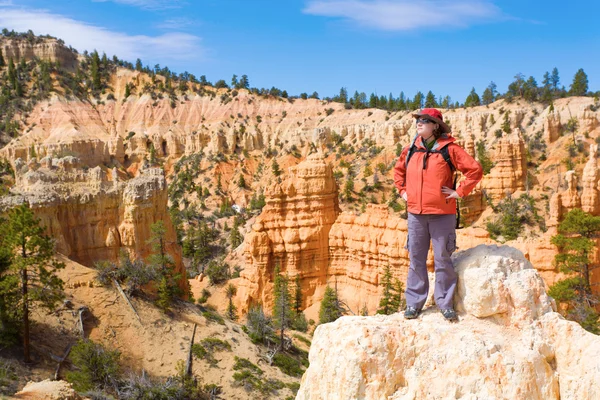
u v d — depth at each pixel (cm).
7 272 4175
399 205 12456
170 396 3812
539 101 17212
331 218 7238
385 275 6041
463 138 13138
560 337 985
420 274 1079
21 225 3800
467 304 1027
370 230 6756
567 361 966
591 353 942
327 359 997
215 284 8750
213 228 14588
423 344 972
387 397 938
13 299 3825
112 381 3803
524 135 15250
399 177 1135
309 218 7169
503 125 16175
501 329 1001
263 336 5362
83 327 4441
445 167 1031
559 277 4934
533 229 9262
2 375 3350
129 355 4381
